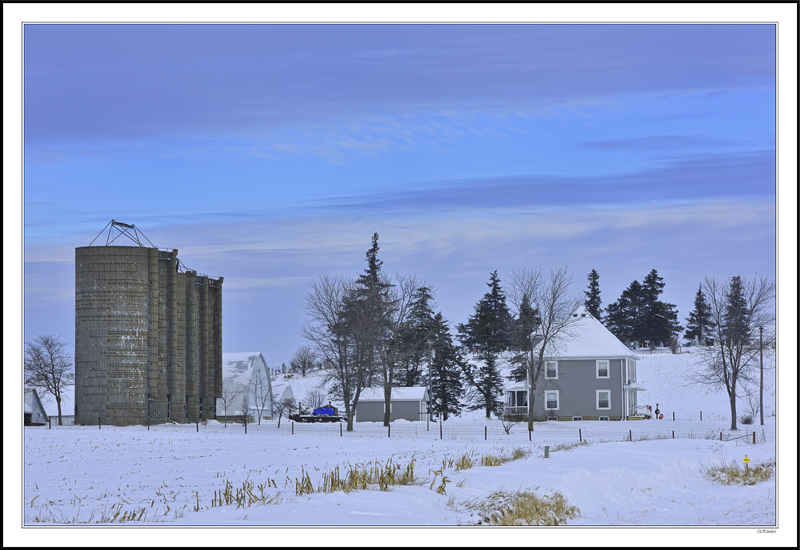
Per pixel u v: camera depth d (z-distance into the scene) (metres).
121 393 62.59
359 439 47.84
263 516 16.47
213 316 76.00
